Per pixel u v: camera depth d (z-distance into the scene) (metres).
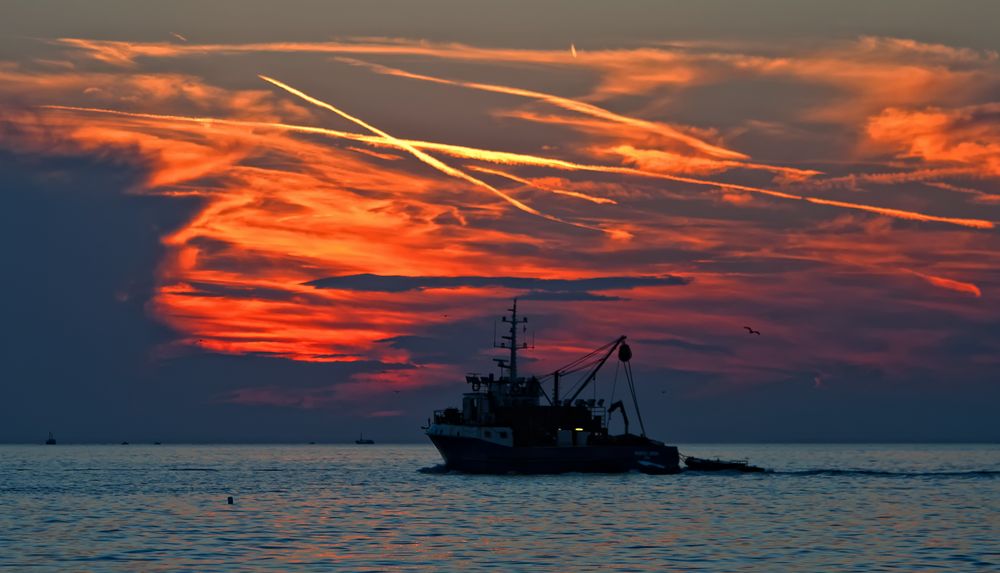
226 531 199.75
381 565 156.12
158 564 157.50
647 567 154.62
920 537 191.00
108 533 197.62
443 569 152.50
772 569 153.12
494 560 161.12
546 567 154.62
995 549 175.62
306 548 174.50
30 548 175.88
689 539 185.62
